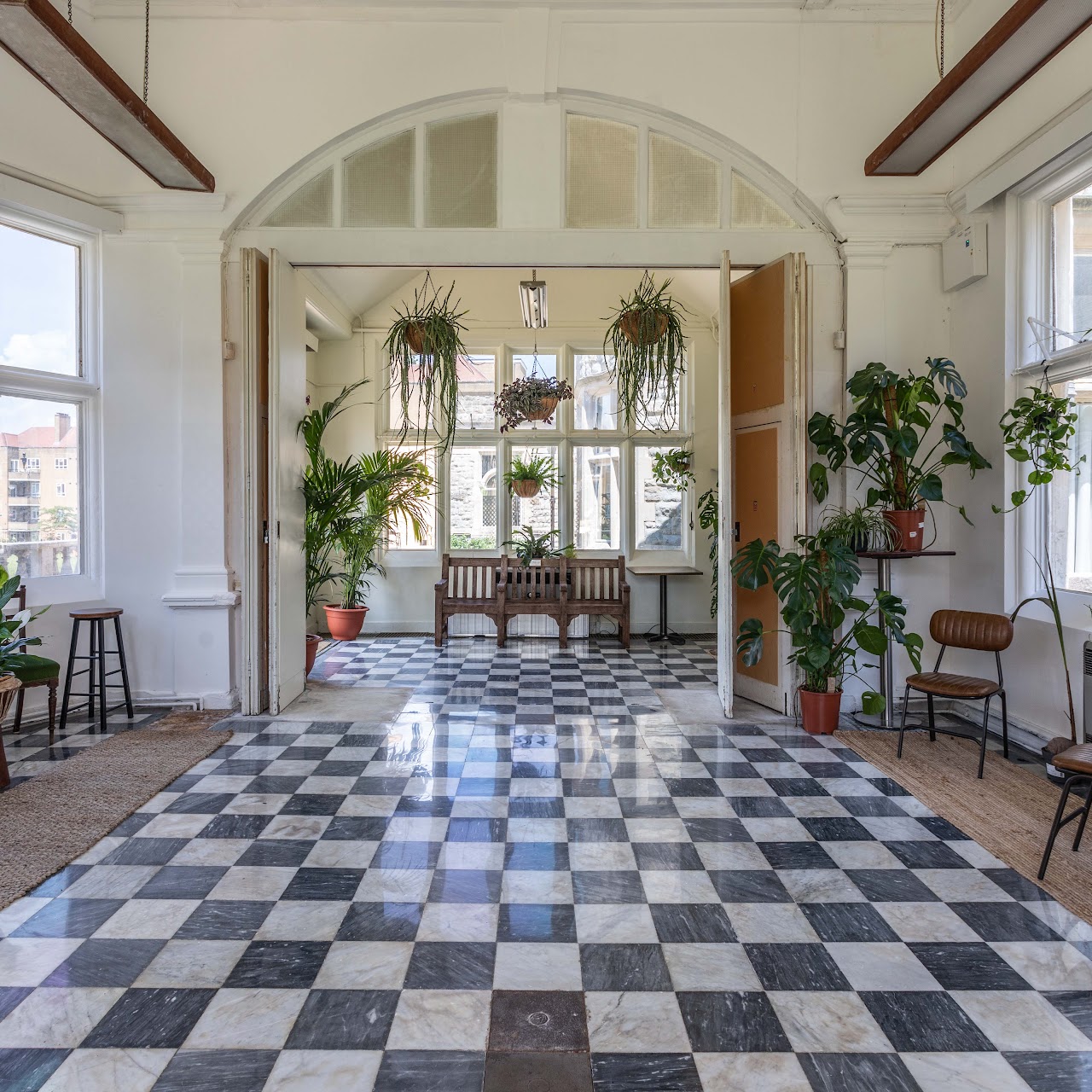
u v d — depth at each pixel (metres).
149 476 4.87
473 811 3.26
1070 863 2.79
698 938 2.31
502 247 4.82
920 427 4.79
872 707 4.45
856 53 4.78
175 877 2.67
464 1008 1.97
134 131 3.81
